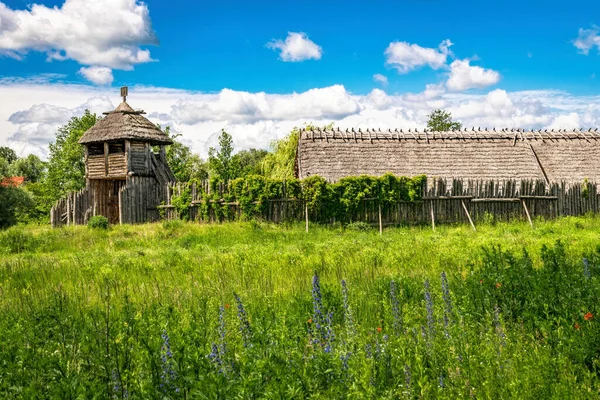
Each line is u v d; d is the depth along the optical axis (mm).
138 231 24109
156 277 12766
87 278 13008
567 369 5383
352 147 31281
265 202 26000
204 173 51688
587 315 6078
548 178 31578
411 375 5297
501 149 32375
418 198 26734
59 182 43000
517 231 22734
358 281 10914
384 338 6312
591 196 28531
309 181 26016
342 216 26250
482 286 8055
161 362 5184
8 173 55156
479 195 27156
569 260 9727
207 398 4473
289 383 4836
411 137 32312
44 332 6926
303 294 9242
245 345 5934
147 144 32750
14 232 22438
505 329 6520
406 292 9391
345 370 5148
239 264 14062
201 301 8508
